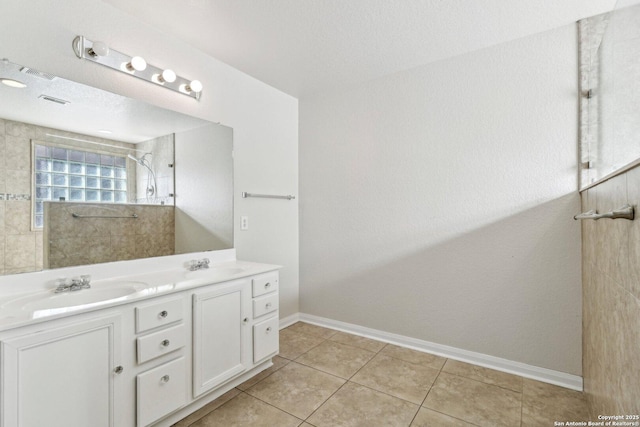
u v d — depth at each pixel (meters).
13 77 1.42
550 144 1.98
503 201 2.14
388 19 1.86
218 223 2.34
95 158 1.70
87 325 1.22
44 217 1.51
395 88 2.57
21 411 1.06
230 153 2.43
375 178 2.68
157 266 1.95
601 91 1.64
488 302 2.20
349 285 2.83
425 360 2.29
